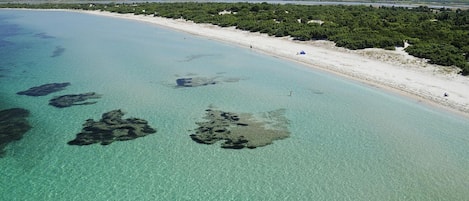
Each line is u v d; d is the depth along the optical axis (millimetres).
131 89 29297
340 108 25484
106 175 17609
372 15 62125
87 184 16922
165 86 30031
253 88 29562
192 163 18672
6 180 17094
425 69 32094
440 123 22828
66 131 21938
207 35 52906
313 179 17438
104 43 48188
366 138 21281
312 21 57875
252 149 20047
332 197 16188
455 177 17547
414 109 24859
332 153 19688
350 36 42812
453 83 28656
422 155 19422
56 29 61719
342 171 18062
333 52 39406
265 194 16359
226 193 16406
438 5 133875
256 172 17969
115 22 70750
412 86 28469
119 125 22844
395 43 40406
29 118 23656
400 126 22641
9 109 25016
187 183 17078
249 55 40281
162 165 18484
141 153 19562
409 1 162625
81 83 30750
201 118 23922
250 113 24766
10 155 19156
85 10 94188
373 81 30141
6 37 53625
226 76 32750
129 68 35406
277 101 26828
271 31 49938
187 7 83812
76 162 18625
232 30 55500
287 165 18547
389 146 20359
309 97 27516
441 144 20484
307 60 36938
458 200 15930
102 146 20219
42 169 18000
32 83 30719
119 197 16062
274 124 23141
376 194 16375
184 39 50688
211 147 20234
